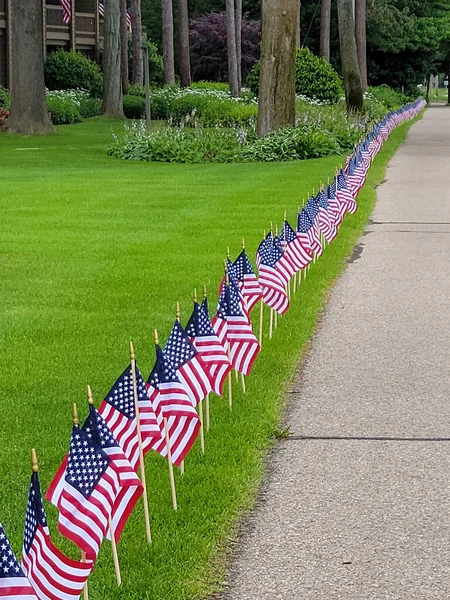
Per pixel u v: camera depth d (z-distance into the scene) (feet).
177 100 148.25
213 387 20.45
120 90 155.74
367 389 24.50
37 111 116.06
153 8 257.96
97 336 28.73
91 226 49.57
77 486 13.24
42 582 12.03
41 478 18.62
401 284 36.81
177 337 18.78
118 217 52.60
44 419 21.86
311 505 17.84
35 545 12.06
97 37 194.08
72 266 39.34
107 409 15.88
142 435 16.14
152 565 15.37
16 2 113.70
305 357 27.43
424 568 15.53
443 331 30.04
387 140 114.01
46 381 24.57
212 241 44.47
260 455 20.18
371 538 16.55
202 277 36.81
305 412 22.85
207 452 19.90
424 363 26.68
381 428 21.76
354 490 18.48
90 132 122.83
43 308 32.37
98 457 13.34
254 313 31.76
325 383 25.04
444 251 43.39
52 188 65.92
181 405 17.19
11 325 30.12
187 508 17.33
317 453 20.34
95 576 14.98
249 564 15.69
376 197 61.98
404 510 17.60
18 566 11.05
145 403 16.11
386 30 231.09
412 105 191.31
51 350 27.30
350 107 125.29
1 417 22.02
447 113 225.56
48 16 182.60
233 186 66.44
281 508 17.71
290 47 90.99
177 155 87.45
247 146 88.89
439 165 83.35
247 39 236.43
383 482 18.83
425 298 34.50
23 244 44.45
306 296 33.94
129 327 29.71
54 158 89.61
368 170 74.74
